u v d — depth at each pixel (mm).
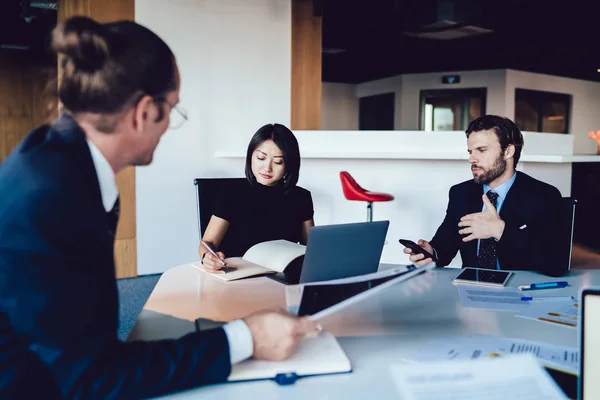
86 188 734
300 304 909
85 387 687
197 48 4316
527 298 1303
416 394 683
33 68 6578
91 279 709
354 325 1104
